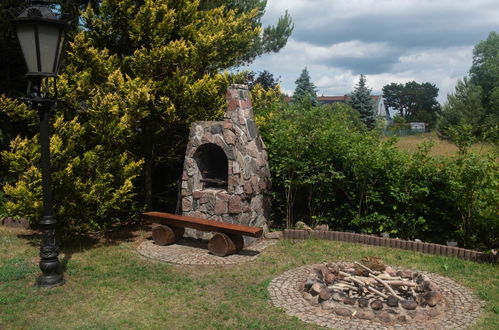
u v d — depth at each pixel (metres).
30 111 8.17
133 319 5.07
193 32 10.16
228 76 10.90
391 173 8.38
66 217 8.09
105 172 8.33
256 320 5.00
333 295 5.42
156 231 8.41
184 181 8.99
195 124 8.88
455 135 7.92
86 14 9.29
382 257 7.40
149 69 9.22
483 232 7.87
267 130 9.98
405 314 5.02
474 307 5.33
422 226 8.28
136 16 9.14
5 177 10.21
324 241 8.46
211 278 6.46
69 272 6.72
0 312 5.26
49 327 4.86
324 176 8.73
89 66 8.95
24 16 5.56
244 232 7.21
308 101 9.37
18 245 8.23
